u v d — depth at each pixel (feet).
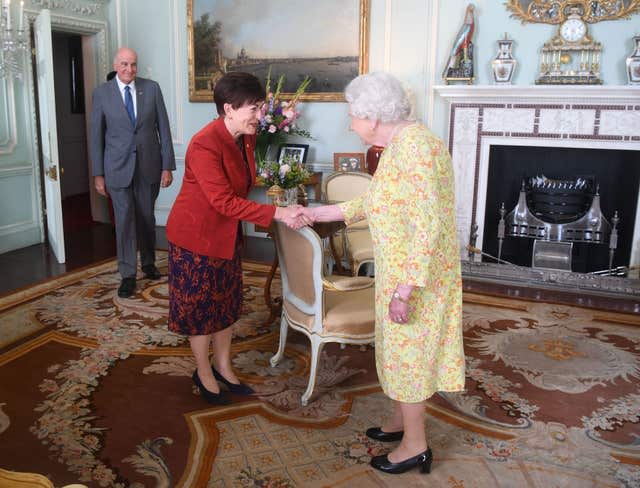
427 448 7.41
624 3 14.92
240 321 12.53
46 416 8.69
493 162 17.20
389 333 6.83
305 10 18.35
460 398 9.42
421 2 16.92
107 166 14.21
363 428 8.53
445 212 6.61
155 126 14.88
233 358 10.76
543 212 16.80
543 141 15.71
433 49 17.02
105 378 9.91
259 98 7.88
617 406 9.21
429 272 6.49
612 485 7.29
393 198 6.55
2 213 17.93
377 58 17.81
